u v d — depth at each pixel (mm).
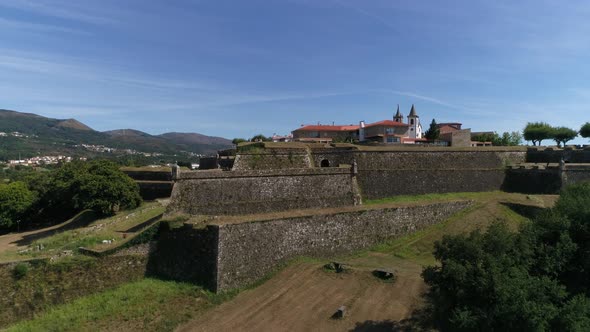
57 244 41750
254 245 38312
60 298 33031
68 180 63188
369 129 117125
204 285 36156
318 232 42781
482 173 67000
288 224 41031
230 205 44031
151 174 68625
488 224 49156
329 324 30281
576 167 60594
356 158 58875
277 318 31766
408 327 28875
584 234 33094
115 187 56312
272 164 54812
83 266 34625
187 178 42125
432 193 62438
